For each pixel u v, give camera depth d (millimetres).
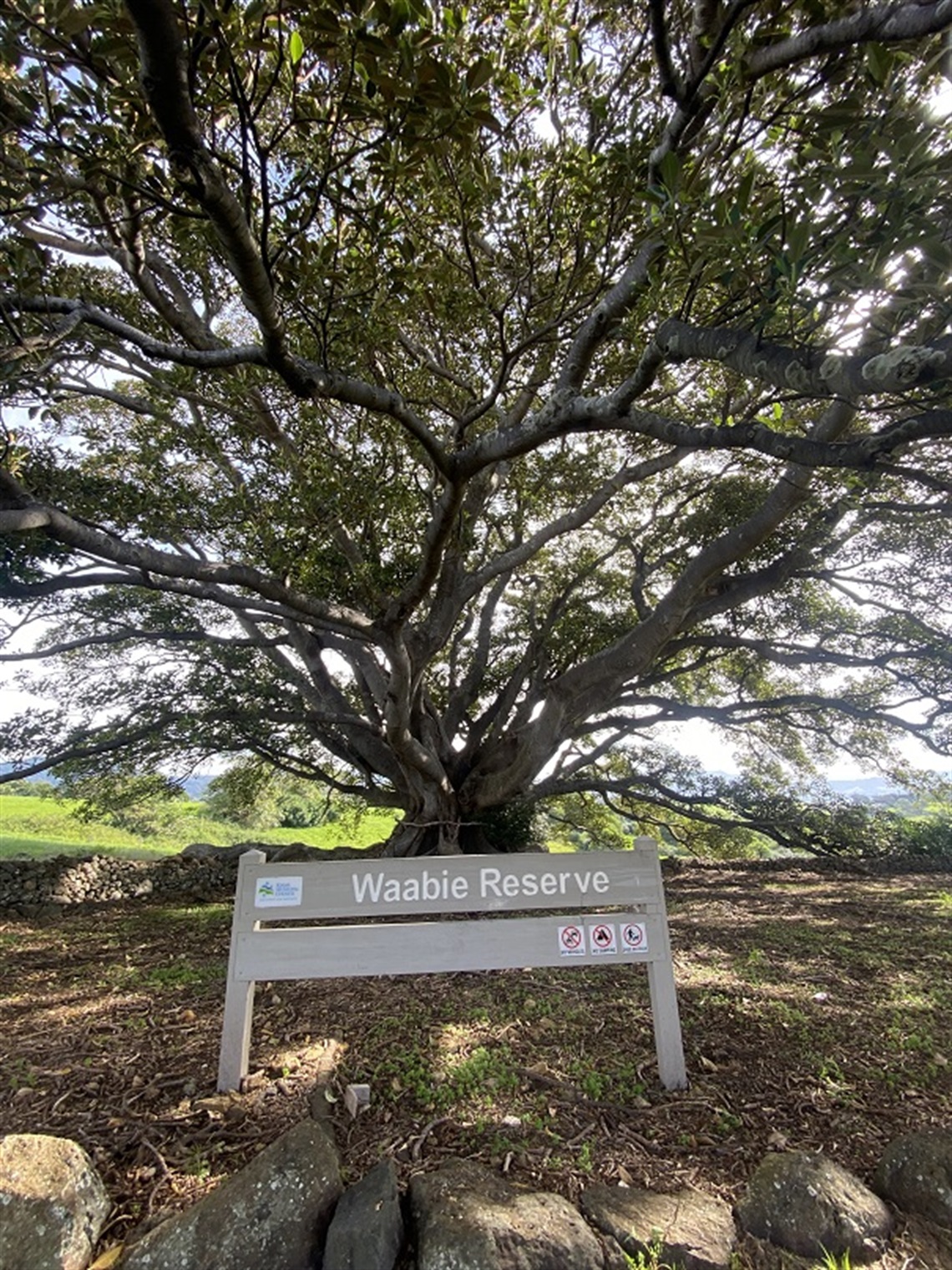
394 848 8742
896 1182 2340
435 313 4988
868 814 12070
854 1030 3521
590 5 3916
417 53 2189
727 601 9234
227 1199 2133
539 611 11102
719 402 5645
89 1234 2086
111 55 2041
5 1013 4020
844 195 2152
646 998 3977
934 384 2109
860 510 8250
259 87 2783
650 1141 2596
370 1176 2289
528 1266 1979
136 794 10688
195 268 5918
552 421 3557
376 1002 3936
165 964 5062
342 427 6438
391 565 7340
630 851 3207
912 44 2297
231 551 6051
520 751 8523
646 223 3387
